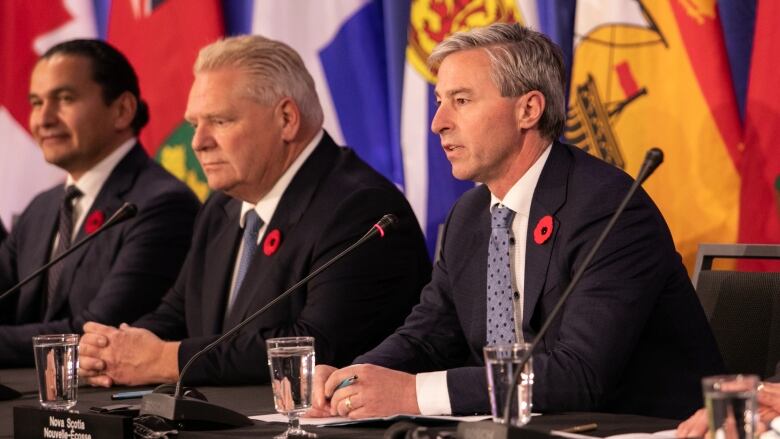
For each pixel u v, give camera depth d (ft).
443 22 36.11
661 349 22.35
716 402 13.39
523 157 23.00
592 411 20.21
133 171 36.19
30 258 36.35
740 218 31.07
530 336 22.27
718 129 31.71
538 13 34.60
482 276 23.54
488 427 15.05
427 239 36.35
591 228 21.66
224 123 29.12
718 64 31.83
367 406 19.84
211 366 26.78
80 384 27.76
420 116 36.50
